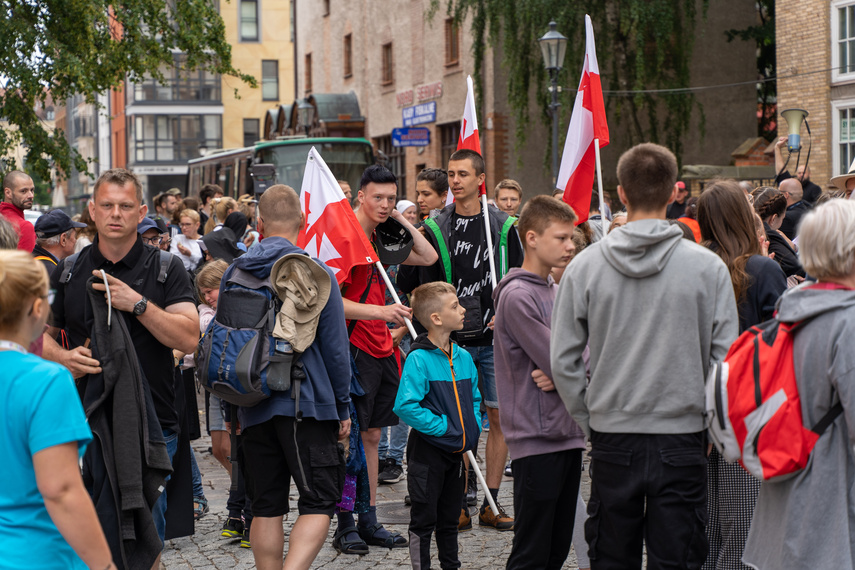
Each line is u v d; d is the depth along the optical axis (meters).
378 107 31.61
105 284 3.90
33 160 16.25
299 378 4.23
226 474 7.60
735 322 3.49
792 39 19.11
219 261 6.39
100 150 75.38
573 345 3.66
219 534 5.88
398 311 5.20
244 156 22.89
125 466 3.85
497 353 4.23
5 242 3.29
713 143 25.67
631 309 3.50
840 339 2.95
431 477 4.74
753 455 3.11
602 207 6.19
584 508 4.54
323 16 36.75
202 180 27.83
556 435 4.05
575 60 20.84
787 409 3.05
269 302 4.24
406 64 29.44
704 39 25.53
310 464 4.27
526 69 21.09
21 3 15.65
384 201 5.49
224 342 4.16
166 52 17.61
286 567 4.18
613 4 21.39
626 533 3.59
